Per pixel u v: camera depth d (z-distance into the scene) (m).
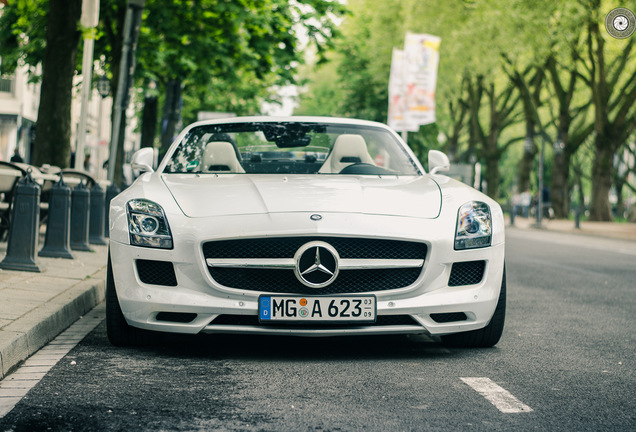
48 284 7.58
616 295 9.77
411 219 5.47
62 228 9.90
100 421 3.92
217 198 5.60
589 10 32.12
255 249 5.31
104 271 8.92
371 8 43.47
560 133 40.72
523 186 49.81
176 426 3.86
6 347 4.92
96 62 22.52
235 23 18.33
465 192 5.97
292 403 4.29
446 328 5.46
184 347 5.79
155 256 5.36
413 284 5.39
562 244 21.00
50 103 14.45
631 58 41.00
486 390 4.63
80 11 14.62
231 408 4.18
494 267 5.62
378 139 7.13
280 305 5.22
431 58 27.52
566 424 3.98
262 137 6.94
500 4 32.19
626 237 26.02
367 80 42.53
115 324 5.66
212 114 27.77
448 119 53.84
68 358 5.34
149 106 24.39
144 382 4.72
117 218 5.56
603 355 5.82
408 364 5.34
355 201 5.58
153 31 18.89
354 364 5.31
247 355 5.56
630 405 4.38
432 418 4.04
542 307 8.48
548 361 5.54
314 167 6.71
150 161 6.86
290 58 20.56
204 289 5.31
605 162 37.91
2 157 35.31
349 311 5.26
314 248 5.26
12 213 8.43
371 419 4.01
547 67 39.44
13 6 18.69
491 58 34.88
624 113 37.47
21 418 3.95
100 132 42.44
